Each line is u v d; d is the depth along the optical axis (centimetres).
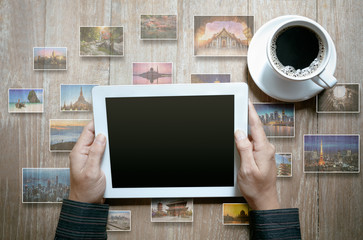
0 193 65
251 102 65
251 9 65
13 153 66
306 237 65
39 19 66
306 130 65
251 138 63
